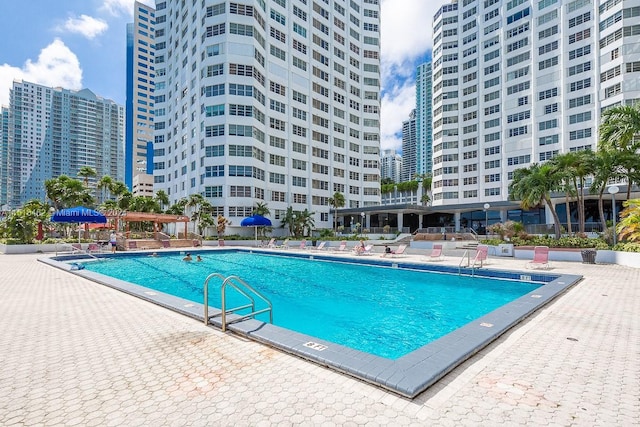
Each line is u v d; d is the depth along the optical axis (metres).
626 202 13.52
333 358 4.06
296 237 36.06
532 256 18.00
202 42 39.28
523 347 4.67
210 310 6.50
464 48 54.78
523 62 47.59
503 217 41.34
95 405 3.19
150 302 7.53
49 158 110.38
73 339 5.08
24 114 106.81
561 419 2.89
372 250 24.27
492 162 50.44
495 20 50.88
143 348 4.69
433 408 3.08
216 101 37.06
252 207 37.19
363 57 56.53
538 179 22.42
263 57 40.47
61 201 37.25
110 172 123.31
